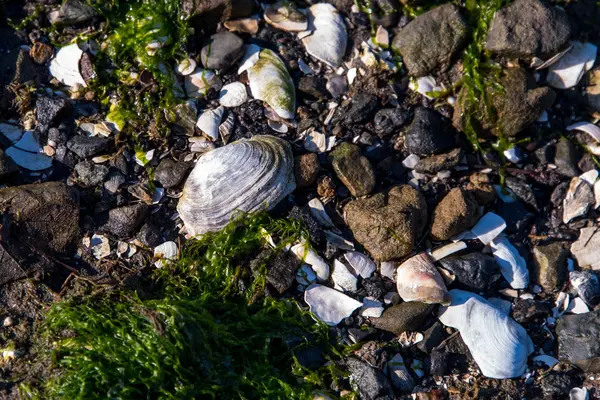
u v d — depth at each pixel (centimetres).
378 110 76
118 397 66
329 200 74
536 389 72
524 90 76
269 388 70
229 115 76
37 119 75
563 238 76
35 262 71
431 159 75
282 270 73
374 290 73
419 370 72
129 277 72
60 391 66
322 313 73
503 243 75
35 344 69
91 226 73
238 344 70
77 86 76
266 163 73
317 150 75
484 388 72
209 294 72
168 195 74
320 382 71
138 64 76
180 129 75
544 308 74
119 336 68
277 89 76
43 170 74
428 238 74
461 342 73
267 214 73
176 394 67
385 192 74
